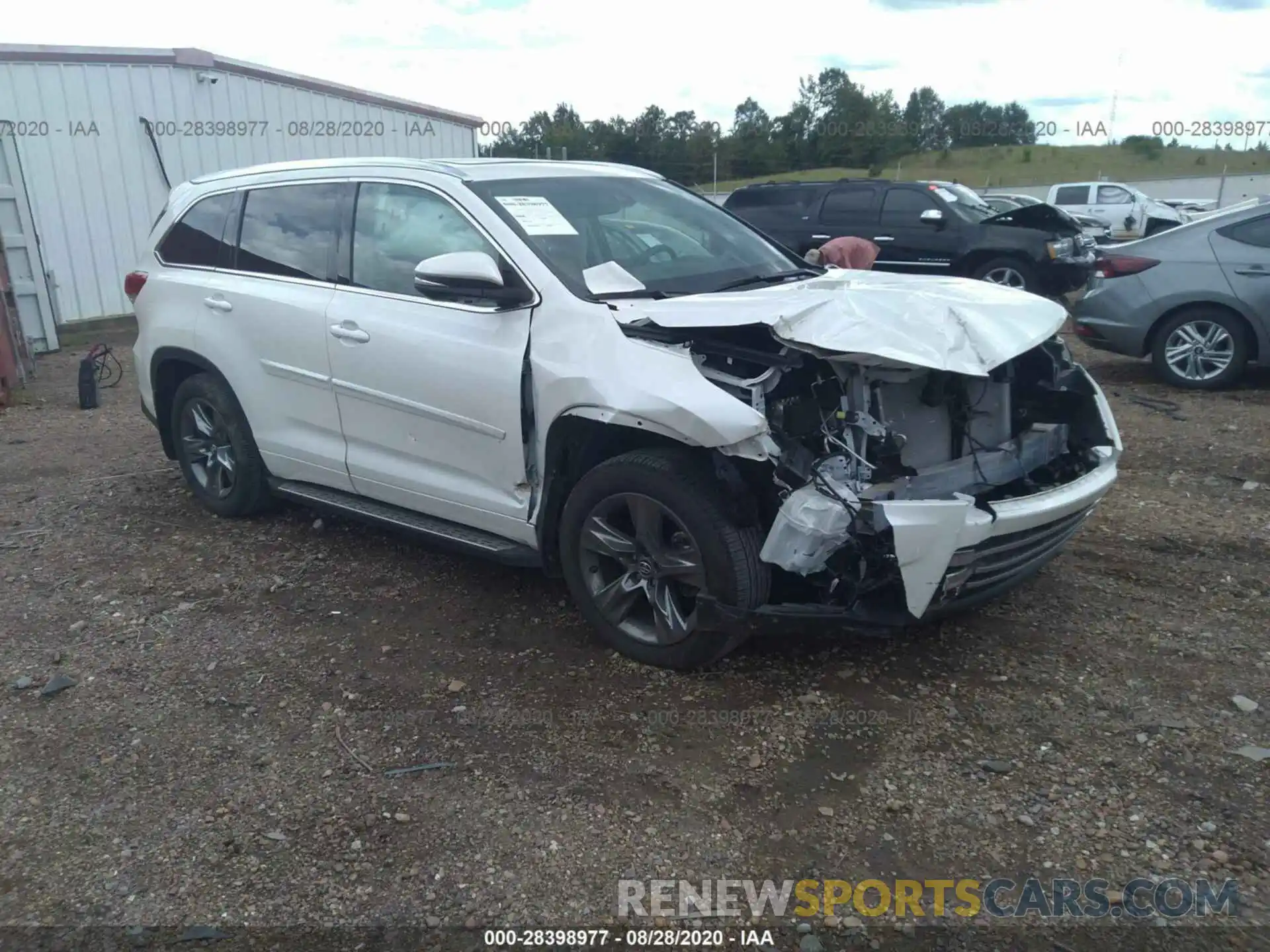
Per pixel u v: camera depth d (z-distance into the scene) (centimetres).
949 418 380
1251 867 275
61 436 765
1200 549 487
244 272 508
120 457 696
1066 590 445
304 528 544
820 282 397
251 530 542
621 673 381
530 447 394
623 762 327
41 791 321
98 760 337
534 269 394
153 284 552
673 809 304
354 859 286
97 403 877
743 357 343
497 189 430
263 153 1381
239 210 519
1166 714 347
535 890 274
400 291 439
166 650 411
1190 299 822
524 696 368
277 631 426
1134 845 285
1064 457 413
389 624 429
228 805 311
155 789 321
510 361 389
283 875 281
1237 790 306
